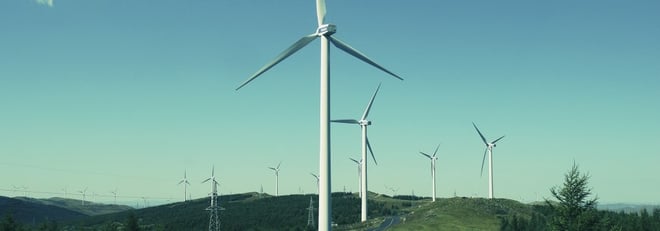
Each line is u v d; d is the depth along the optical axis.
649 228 128.00
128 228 143.12
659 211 147.62
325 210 60.62
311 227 196.88
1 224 141.38
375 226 171.75
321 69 64.12
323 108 62.75
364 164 169.12
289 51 72.56
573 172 52.66
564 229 52.16
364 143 164.00
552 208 53.62
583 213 51.28
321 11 69.69
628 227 118.81
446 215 185.12
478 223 175.62
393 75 79.88
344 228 173.12
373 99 161.50
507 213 192.25
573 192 52.22
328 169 61.44
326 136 61.97
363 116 164.00
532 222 123.88
